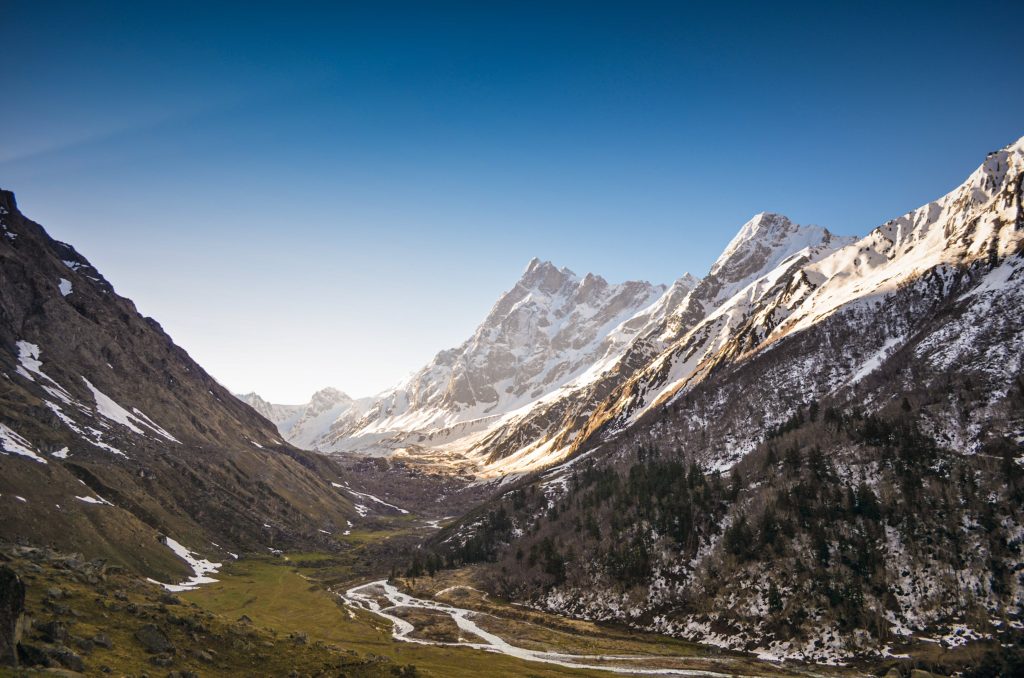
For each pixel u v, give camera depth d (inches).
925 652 4005.9
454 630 5191.9
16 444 5467.5
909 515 4995.1
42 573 2650.1
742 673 4052.7
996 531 4539.9
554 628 5378.9
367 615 5497.1
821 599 4665.4
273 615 4648.1
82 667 1899.6
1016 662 3740.2
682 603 5369.1
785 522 5462.6
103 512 5295.3
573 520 7490.2
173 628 2501.2
